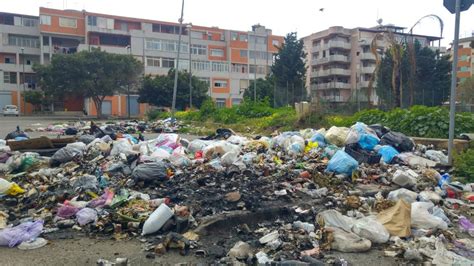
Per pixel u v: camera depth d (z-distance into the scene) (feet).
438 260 13.07
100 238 15.43
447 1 25.90
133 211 17.37
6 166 28.58
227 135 43.60
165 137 34.65
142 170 22.41
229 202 18.48
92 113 182.91
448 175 24.81
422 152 32.32
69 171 26.50
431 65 142.31
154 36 197.26
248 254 13.58
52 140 36.88
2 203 20.01
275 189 20.99
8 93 183.11
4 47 182.60
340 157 24.95
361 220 16.20
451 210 19.15
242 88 224.12
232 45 221.46
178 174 24.35
